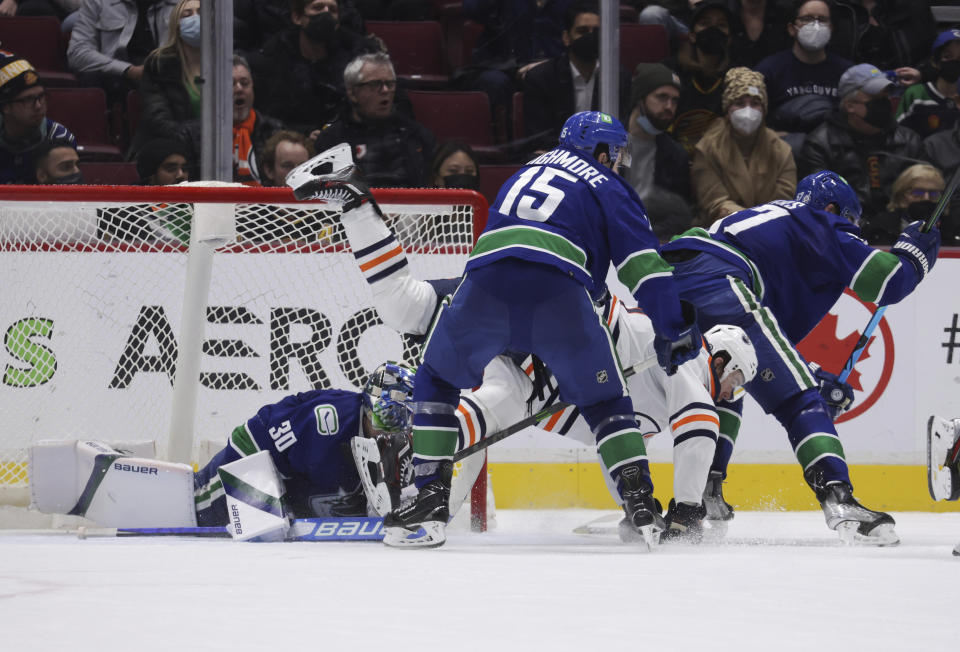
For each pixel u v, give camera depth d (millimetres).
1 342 17828
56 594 7812
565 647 5859
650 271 11984
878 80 22094
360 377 18266
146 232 18078
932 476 11734
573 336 11852
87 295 18016
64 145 21766
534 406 14125
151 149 20984
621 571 9500
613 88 20078
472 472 14703
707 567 9891
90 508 14258
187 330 16312
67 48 25031
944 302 20562
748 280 14203
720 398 14430
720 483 14836
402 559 10664
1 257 17844
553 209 11977
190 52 21359
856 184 22516
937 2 25203
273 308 18172
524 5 24609
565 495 20125
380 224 13273
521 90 24078
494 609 7184
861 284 14320
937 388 20578
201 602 7418
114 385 18125
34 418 17922
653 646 5906
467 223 17219
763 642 6055
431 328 13414
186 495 14016
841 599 7766
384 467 13500
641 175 21422
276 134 21281
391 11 25656
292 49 22641
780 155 21750
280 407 13938
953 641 6141
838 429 20469
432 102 23797
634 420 12391
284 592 7973
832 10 23438
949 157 22938
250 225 18094
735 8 22938
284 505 13664
